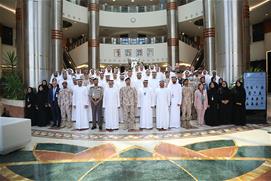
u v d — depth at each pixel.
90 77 9.33
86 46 20.48
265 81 7.93
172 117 7.65
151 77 9.45
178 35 19.52
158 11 20.62
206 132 6.82
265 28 18.39
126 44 20.92
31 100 8.16
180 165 4.29
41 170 4.16
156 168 4.16
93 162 4.50
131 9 21.02
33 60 9.77
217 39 10.25
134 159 4.62
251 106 8.01
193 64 19.86
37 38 9.82
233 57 9.77
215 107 7.76
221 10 9.97
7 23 17.83
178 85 7.67
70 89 7.92
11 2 14.65
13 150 5.21
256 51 19.28
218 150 5.09
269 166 4.17
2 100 10.04
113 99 7.40
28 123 5.51
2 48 17.77
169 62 19.41
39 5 9.86
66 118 7.98
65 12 17.91
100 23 20.48
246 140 5.84
